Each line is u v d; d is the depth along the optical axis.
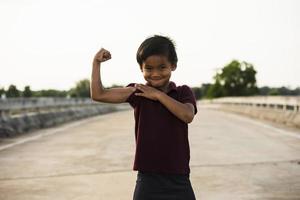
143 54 2.25
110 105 36.50
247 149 9.11
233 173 6.50
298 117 15.31
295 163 7.33
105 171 6.78
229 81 105.19
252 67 105.19
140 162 2.35
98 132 13.62
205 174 6.44
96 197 5.20
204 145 9.79
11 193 5.43
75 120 21.22
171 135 2.33
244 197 5.14
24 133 13.50
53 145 10.19
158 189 2.35
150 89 2.28
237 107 29.98
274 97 19.61
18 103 13.98
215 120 19.39
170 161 2.33
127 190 5.53
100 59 2.35
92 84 2.36
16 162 7.70
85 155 8.49
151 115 2.35
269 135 12.16
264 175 6.35
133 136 12.16
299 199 5.05
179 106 2.25
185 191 2.37
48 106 18.05
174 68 2.35
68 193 5.41
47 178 6.31
